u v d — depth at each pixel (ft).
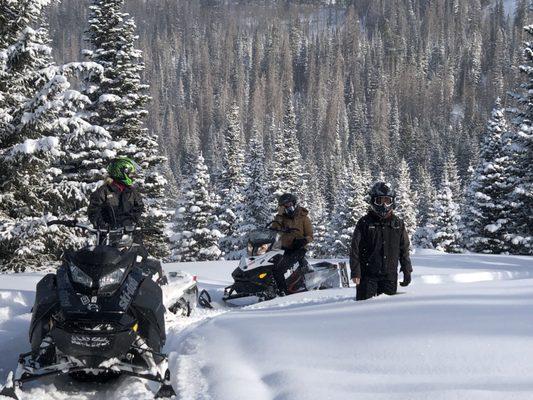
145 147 76.54
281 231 30.78
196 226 120.47
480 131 533.14
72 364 14.16
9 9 43.45
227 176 147.33
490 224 112.78
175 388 13.75
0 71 42.68
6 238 42.24
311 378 12.65
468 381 11.68
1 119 41.14
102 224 17.03
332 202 334.65
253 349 15.39
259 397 12.21
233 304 30.48
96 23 73.15
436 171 423.64
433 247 143.13
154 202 77.20
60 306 14.60
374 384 12.05
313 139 644.27
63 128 40.40
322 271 32.76
